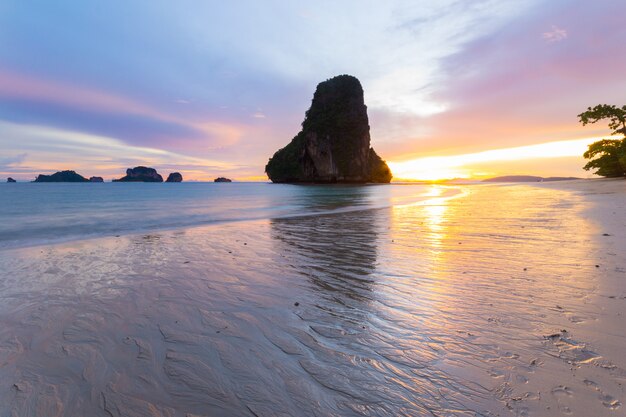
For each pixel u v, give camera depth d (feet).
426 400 7.56
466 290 14.61
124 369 9.44
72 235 34.99
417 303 13.53
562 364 8.43
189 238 32.45
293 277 18.37
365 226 39.19
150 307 14.19
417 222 40.93
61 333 11.82
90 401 8.11
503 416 6.83
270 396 8.05
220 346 10.62
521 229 30.48
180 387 8.54
